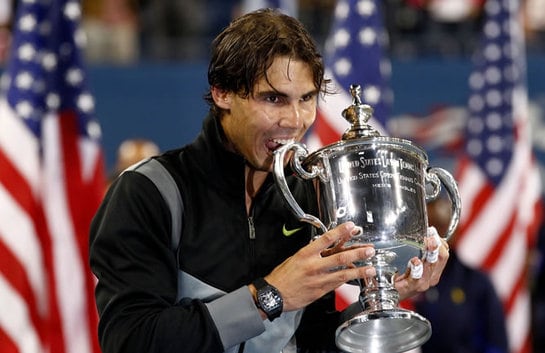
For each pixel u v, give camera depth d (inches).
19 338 460.4
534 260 699.4
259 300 278.2
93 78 813.9
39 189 480.4
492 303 596.4
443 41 922.7
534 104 841.5
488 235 642.8
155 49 914.1
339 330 288.4
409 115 833.5
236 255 304.2
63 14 495.5
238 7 941.8
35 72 484.4
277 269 283.1
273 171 284.7
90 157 495.5
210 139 304.7
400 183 288.4
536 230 705.0
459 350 593.0
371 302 287.3
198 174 305.1
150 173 301.4
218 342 278.7
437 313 591.2
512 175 645.9
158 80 820.6
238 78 287.0
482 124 651.5
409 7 932.6
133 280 288.4
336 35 501.0
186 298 296.5
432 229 290.7
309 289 277.4
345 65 495.5
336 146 288.4
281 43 283.6
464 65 839.7
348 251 274.5
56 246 485.1
